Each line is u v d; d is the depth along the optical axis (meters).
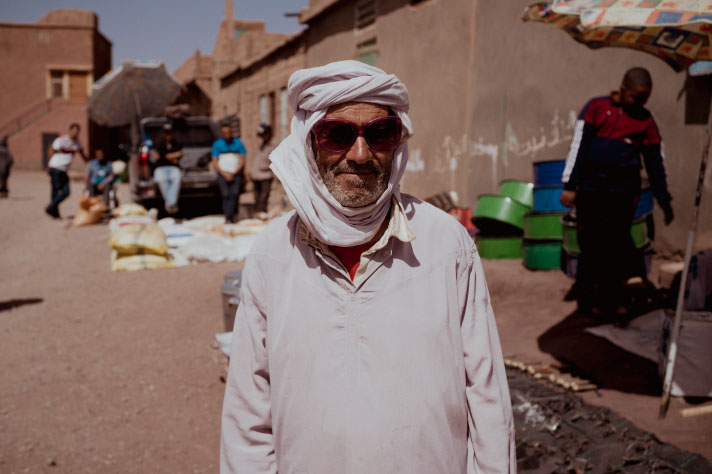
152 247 7.95
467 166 8.83
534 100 7.32
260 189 10.94
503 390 1.43
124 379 4.37
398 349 1.34
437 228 1.46
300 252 1.44
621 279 4.75
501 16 7.93
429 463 1.32
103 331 5.48
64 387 4.25
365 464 1.31
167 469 3.18
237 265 7.87
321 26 14.12
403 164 1.46
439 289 1.40
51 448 3.41
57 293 6.82
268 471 1.45
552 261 5.98
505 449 1.38
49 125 34.59
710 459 2.68
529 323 4.95
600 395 3.50
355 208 1.38
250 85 20.50
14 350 5.04
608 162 4.23
